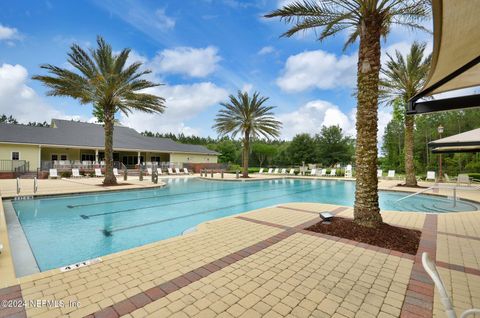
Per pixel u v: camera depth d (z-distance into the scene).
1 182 15.13
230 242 4.59
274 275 3.24
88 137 25.02
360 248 4.27
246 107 21.72
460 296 2.75
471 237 4.86
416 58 12.49
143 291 2.82
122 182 15.96
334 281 3.08
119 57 13.51
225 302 2.61
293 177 22.83
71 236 6.01
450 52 2.58
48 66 11.72
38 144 20.25
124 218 7.88
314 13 5.74
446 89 3.85
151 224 7.24
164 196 12.22
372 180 5.26
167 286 2.94
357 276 3.21
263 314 2.41
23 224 6.93
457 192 12.43
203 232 5.25
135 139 29.72
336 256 3.90
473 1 1.84
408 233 5.03
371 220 5.22
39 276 3.17
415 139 32.38
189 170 29.48
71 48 12.23
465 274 3.30
